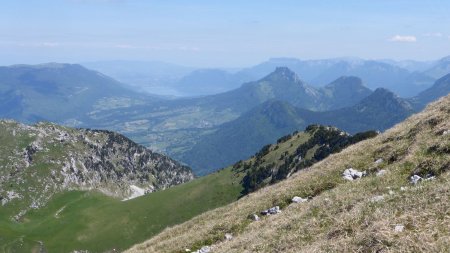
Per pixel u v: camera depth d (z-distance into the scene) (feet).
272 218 88.84
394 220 49.06
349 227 54.44
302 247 57.47
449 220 45.11
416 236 43.45
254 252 66.13
